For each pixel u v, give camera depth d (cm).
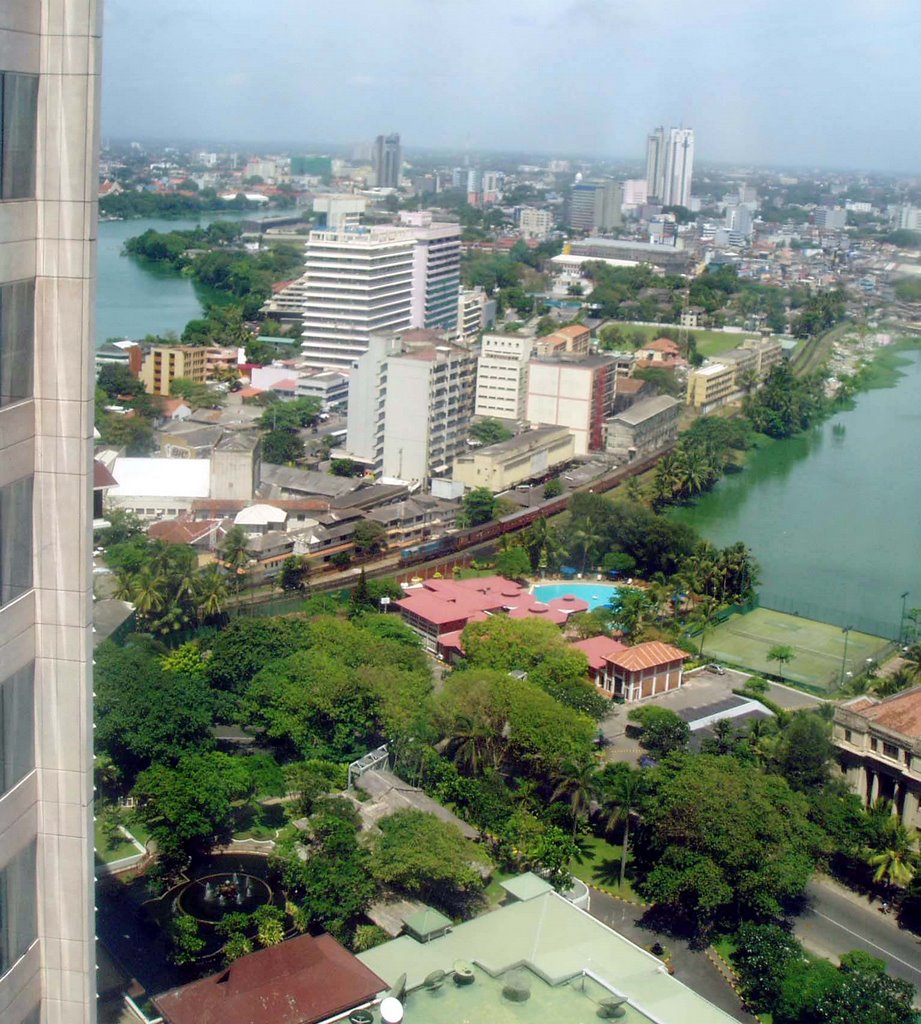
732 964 15225
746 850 15500
